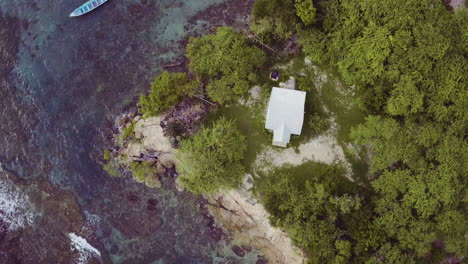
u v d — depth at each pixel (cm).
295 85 3647
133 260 3928
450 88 3316
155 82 3612
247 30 3822
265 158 3647
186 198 3847
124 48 3950
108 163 3909
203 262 3856
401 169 3453
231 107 3678
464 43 3378
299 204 3441
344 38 3466
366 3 3406
